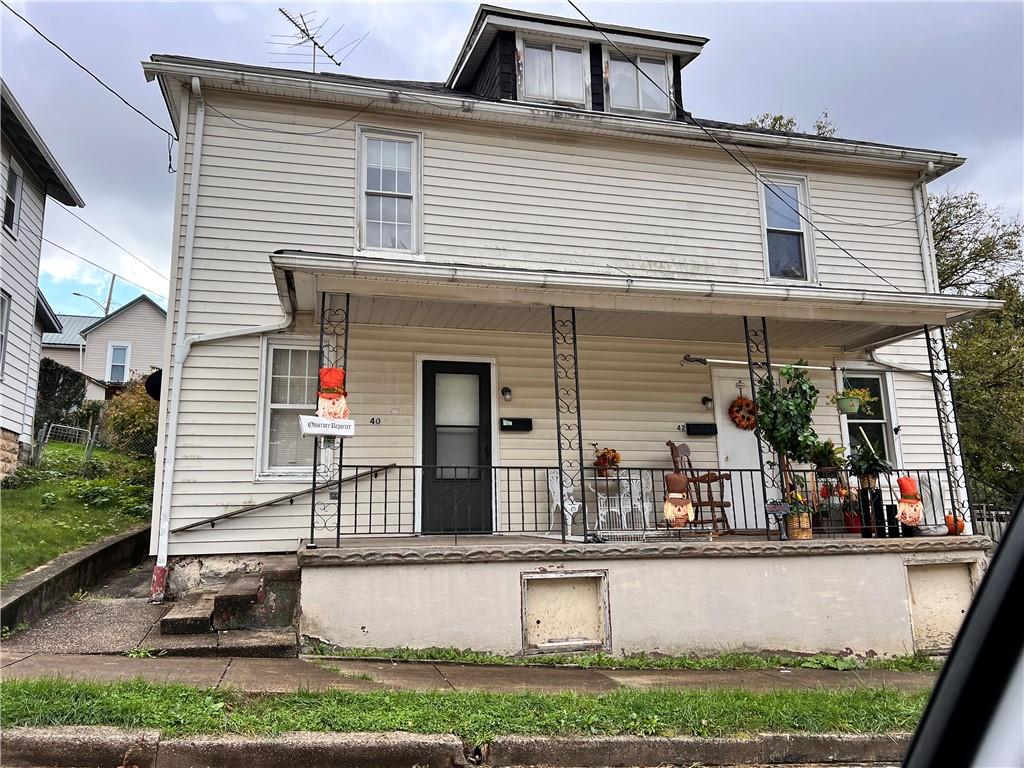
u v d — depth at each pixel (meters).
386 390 8.76
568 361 9.55
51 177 14.35
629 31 10.56
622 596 6.76
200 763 3.70
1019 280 19.84
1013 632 1.25
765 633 7.02
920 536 7.98
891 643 7.36
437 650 6.23
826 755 4.38
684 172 10.30
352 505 8.38
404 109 9.11
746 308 8.09
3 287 12.96
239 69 8.50
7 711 3.79
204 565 7.81
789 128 22.98
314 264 6.62
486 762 4.03
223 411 8.10
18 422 14.04
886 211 11.13
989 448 17.38
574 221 9.70
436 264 6.93
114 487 11.98
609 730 4.27
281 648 5.94
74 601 7.09
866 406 10.42
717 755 4.26
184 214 8.34
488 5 10.00
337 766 3.82
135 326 30.06
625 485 9.24
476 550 6.45
